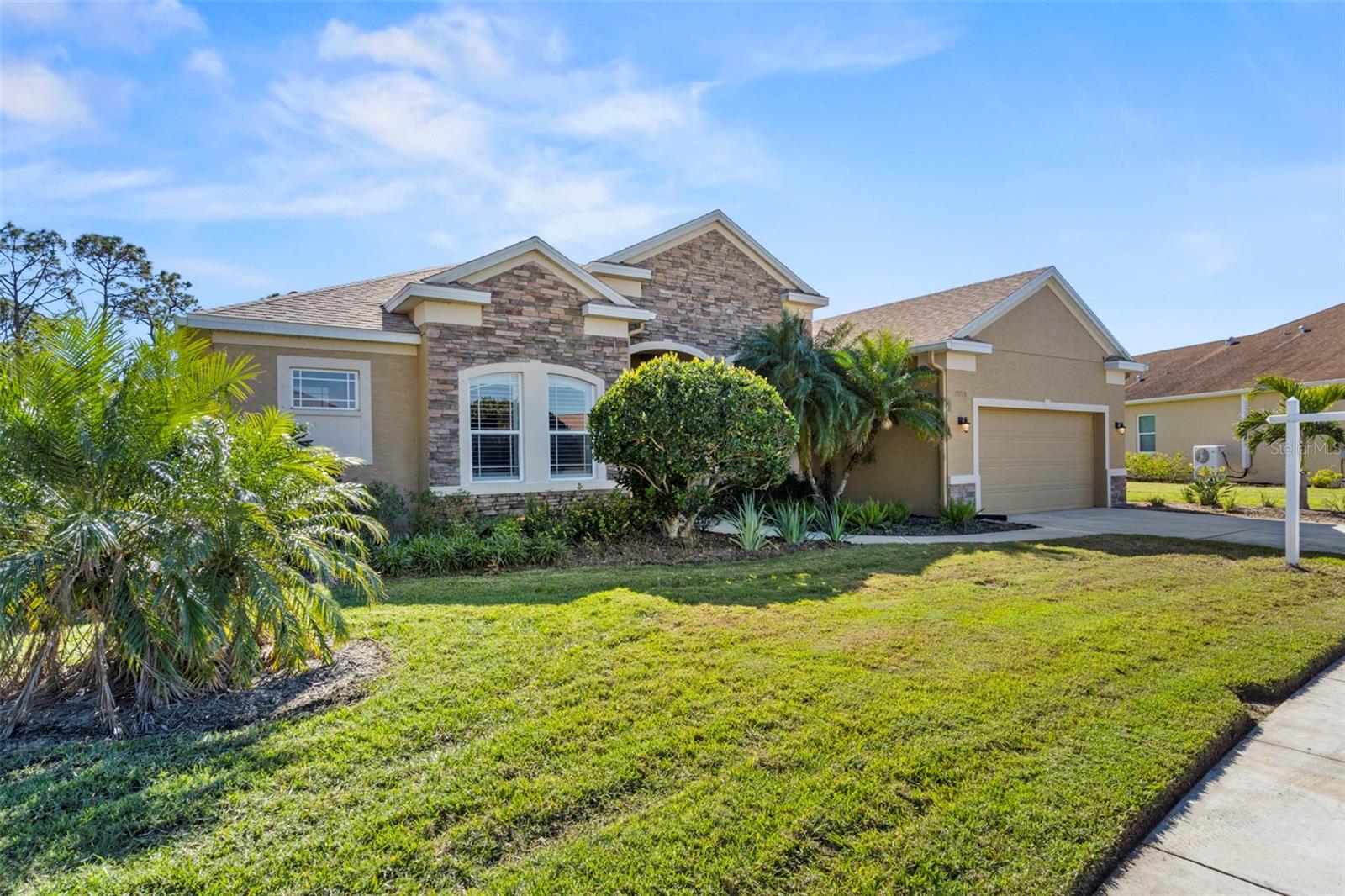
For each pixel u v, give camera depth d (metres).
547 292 13.16
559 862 2.86
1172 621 6.37
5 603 3.83
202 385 5.01
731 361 15.20
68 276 27.69
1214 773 3.87
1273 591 7.64
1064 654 5.41
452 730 4.03
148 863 2.81
